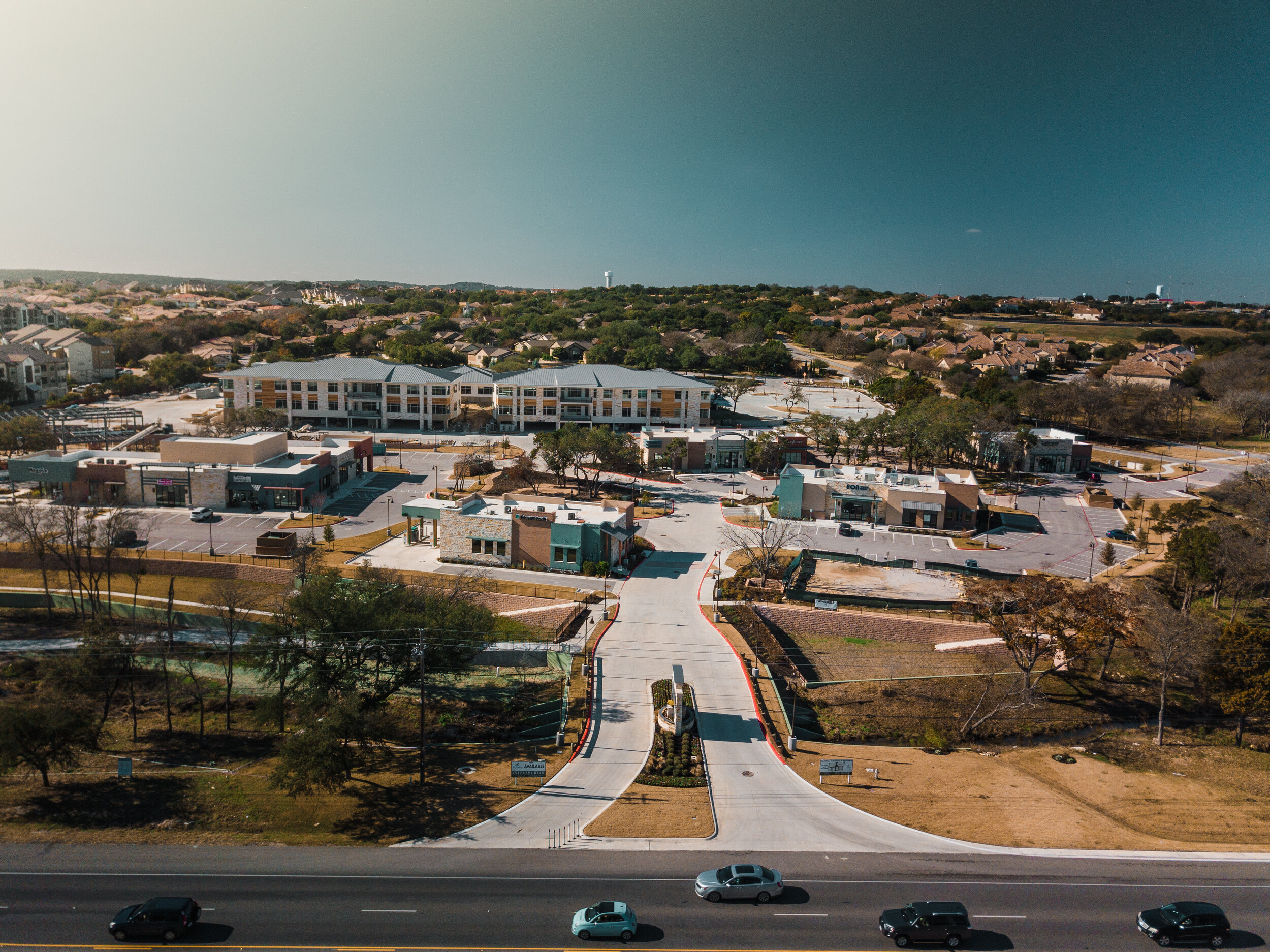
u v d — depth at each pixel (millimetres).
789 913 40969
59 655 73562
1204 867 47156
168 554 94562
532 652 74688
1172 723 70812
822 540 108188
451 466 143875
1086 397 178875
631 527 102062
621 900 41812
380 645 65000
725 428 177125
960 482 116312
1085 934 39906
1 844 46562
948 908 39281
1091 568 98000
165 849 46312
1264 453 163625
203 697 71750
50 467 114812
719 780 55219
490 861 45375
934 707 72062
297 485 113750
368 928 38906
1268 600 87625
